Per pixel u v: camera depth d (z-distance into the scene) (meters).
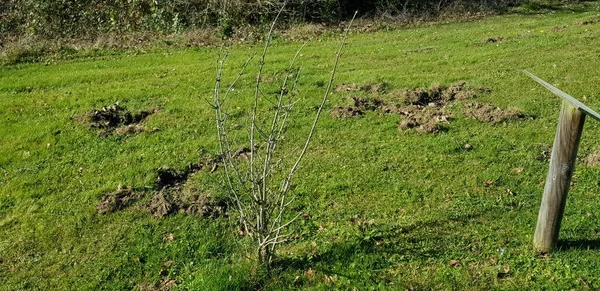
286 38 16.53
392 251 5.31
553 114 8.94
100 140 8.39
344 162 7.39
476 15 20.09
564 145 4.72
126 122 9.21
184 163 7.48
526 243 5.34
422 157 7.47
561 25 16.77
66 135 8.58
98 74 12.32
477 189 6.51
